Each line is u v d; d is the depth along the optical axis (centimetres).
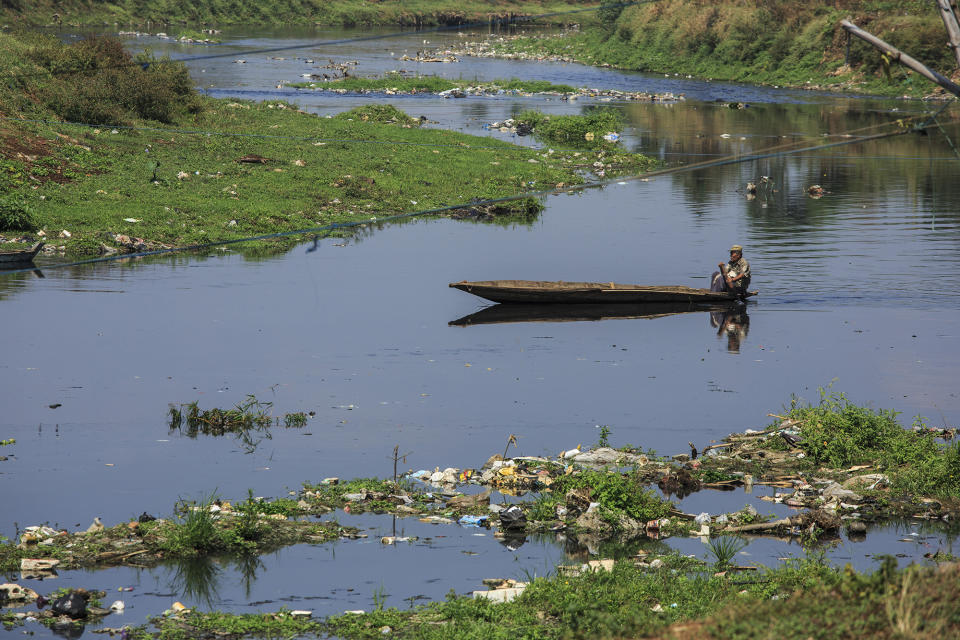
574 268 6244
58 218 6519
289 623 2083
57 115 9094
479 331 4859
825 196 8875
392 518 2758
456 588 2308
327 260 6344
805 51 18838
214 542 2547
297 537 2611
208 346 4444
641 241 7044
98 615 2141
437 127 12100
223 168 8444
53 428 3403
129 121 9356
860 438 3303
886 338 4734
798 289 5728
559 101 15475
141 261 6103
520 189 8794
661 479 3033
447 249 6762
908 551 2527
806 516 2694
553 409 3719
